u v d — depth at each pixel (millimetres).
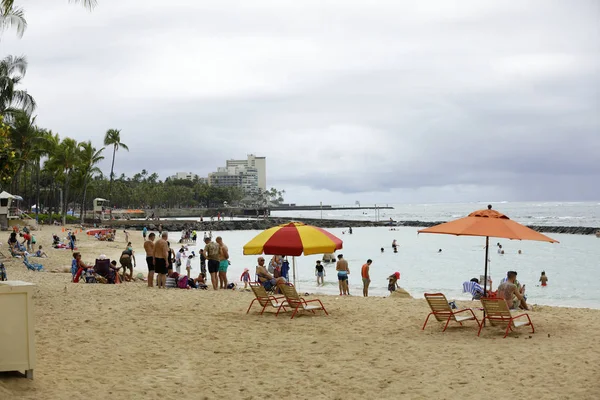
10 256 33469
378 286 30000
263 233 14609
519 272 37125
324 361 9117
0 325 7117
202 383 7930
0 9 15758
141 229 97688
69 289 17547
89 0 14141
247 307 14477
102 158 89750
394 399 7285
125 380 7914
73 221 89375
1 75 36469
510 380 7871
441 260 45969
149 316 12883
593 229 85000
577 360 8781
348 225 124875
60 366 8430
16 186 72562
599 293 27625
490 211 11898
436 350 9750
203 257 29250
